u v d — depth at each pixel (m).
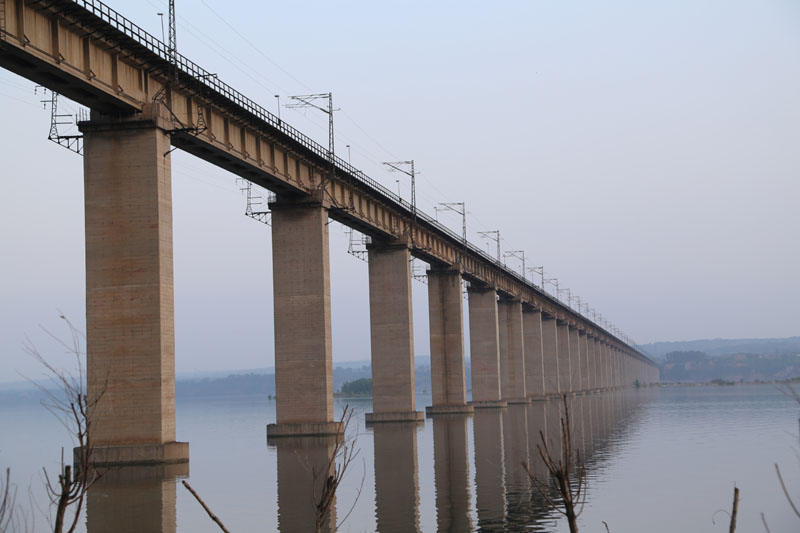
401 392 95.56
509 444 58.75
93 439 49.41
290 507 32.75
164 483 40.34
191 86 56.78
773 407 107.12
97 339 50.28
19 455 59.97
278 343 74.56
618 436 65.31
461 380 112.94
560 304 191.75
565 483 13.00
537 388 162.62
